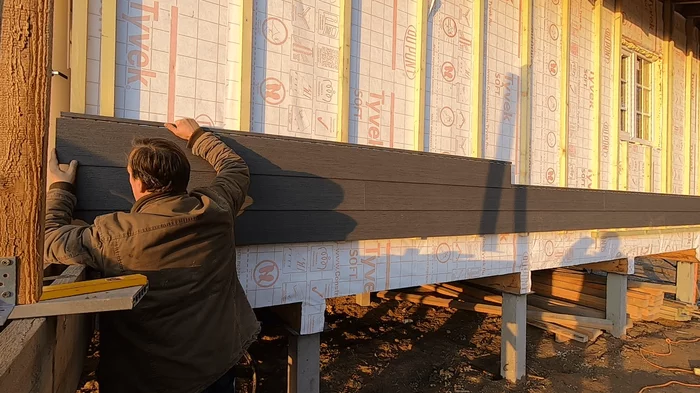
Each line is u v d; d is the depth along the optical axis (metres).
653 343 5.57
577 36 4.88
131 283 1.23
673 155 6.43
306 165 2.59
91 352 4.19
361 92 3.12
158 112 2.31
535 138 4.39
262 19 2.65
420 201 3.14
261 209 2.42
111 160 2.01
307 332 2.73
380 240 3.06
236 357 1.82
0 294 1.05
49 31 1.09
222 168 2.06
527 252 4.07
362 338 5.38
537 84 4.41
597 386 4.30
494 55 4.02
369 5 3.16
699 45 7.04
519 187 3.89
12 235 1.05
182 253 1.61
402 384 4.14
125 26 2.22
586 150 4.98
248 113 2.54
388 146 3.27
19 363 0.86
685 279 7.43
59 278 1.32
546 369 4.62
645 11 5.91
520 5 4.23
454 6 3.69
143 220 1.54
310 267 2.73
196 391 1.63
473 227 3.50
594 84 5.07
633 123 5.82
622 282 5.59
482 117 3.88
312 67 2.87
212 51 2.48
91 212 1.96
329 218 2.69
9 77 1.04
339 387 4.00
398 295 6.78
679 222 5.89
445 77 3.62
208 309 1.69
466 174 3.45
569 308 6.09
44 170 1.10
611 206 4.84
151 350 1.56
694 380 4.54
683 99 6.68
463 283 6.30
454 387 4.07
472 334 5.61
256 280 2.51
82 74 2.04
